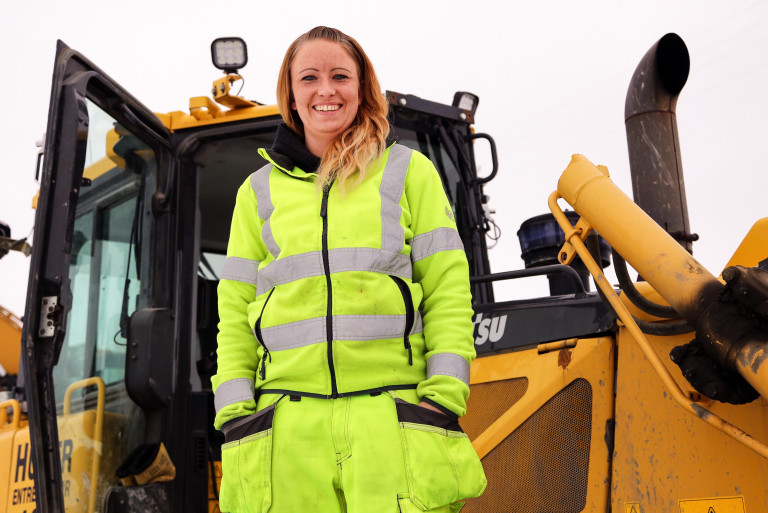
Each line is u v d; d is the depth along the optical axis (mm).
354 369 1412
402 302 1459
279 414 1438
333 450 1404
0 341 4965
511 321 2197
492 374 2197
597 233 1714
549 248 2715
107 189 2551
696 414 1415
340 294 1428
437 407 1413
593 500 1899
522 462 2068
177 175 2871
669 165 1957
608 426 1908
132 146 2705
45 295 2076
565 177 1702
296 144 1578
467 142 3158
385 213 1489
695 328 1383
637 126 1991
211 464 2750
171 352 2688
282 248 1484
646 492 1776
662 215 1947
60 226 2107
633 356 1860
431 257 1531
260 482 1422
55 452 2049
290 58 1631
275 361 1475
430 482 1367
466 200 3090
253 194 1620
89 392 2436
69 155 2154
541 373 2078
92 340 2477
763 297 1271
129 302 2656
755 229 1639
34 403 2021
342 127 1571
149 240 2777
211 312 3260
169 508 2576
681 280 1411
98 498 2414
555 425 2023
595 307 1994
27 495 2623
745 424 1585
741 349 1295
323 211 1478
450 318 1486
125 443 2562
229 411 1473
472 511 2133
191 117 2932
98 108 2473
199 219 2912
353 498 1369
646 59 1951
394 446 1381
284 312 1455
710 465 1643
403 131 3023
